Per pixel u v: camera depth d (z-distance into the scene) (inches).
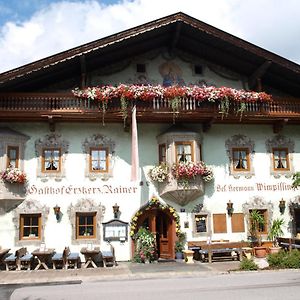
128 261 665.6
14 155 672.4
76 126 698.8
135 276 526.3
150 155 707.4
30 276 534.6
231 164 729.6
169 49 762.8
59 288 456.4
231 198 717.3
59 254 631.8
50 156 685.3
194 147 693.9
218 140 734.5
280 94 792.9
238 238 705.6
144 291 426.3
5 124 682.2
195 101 687.7
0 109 642.2
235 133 742.5
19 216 658.2
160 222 710.5
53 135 690.2
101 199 681.0
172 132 692.7
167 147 692.7
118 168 694.5
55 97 663.8
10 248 646.5
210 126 717.3
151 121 706.8
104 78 729.0
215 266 593.0
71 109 660.1
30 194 666.8
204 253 637.3
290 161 751.1
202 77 764.6
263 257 658.8
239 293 404.8
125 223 677.3
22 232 659.4
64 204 671.1
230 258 663.8
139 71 745.0
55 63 642.2
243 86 775.7
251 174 732.0
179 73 757.3
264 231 719.7
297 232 727.7
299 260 567.5
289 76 748.0
